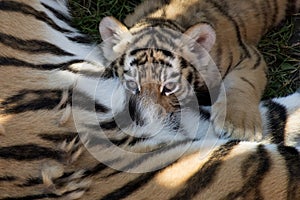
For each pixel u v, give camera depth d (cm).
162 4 891
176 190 676
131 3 962
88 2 959
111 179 683
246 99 804
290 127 781
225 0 899
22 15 787
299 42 931
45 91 744
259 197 679
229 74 841
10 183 674
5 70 744
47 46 791
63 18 863
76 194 668
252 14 903
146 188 678
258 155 706
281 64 924
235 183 683
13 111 717
